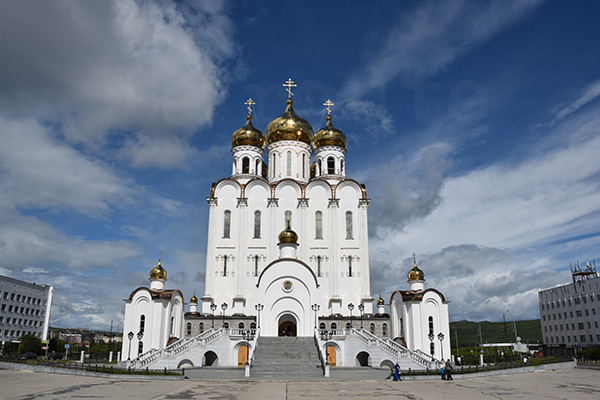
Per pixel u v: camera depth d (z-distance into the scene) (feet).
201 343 171.73
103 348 352.90
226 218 229.04
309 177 253.24
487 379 123.54
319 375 134.41
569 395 86.28
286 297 201.98
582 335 316.40
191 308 237.45
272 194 230.48
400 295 198.39
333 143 253.85
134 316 188.75
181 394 85.56
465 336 527.81
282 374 135.95
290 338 180.55
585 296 315.58
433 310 191.31
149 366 158.81
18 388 90.17
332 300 212.64
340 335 175.73
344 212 229.66
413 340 186.80
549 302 357.00
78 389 89.97
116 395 82.02
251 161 251.80
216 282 219.20
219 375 133.90
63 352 304.30
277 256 222.28
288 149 250.37
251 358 145.79
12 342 267.18
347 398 81.71
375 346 170.60
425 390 95.40
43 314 332.80
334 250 221.66
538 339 465.06
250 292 217.77
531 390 95.20
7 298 291.79
